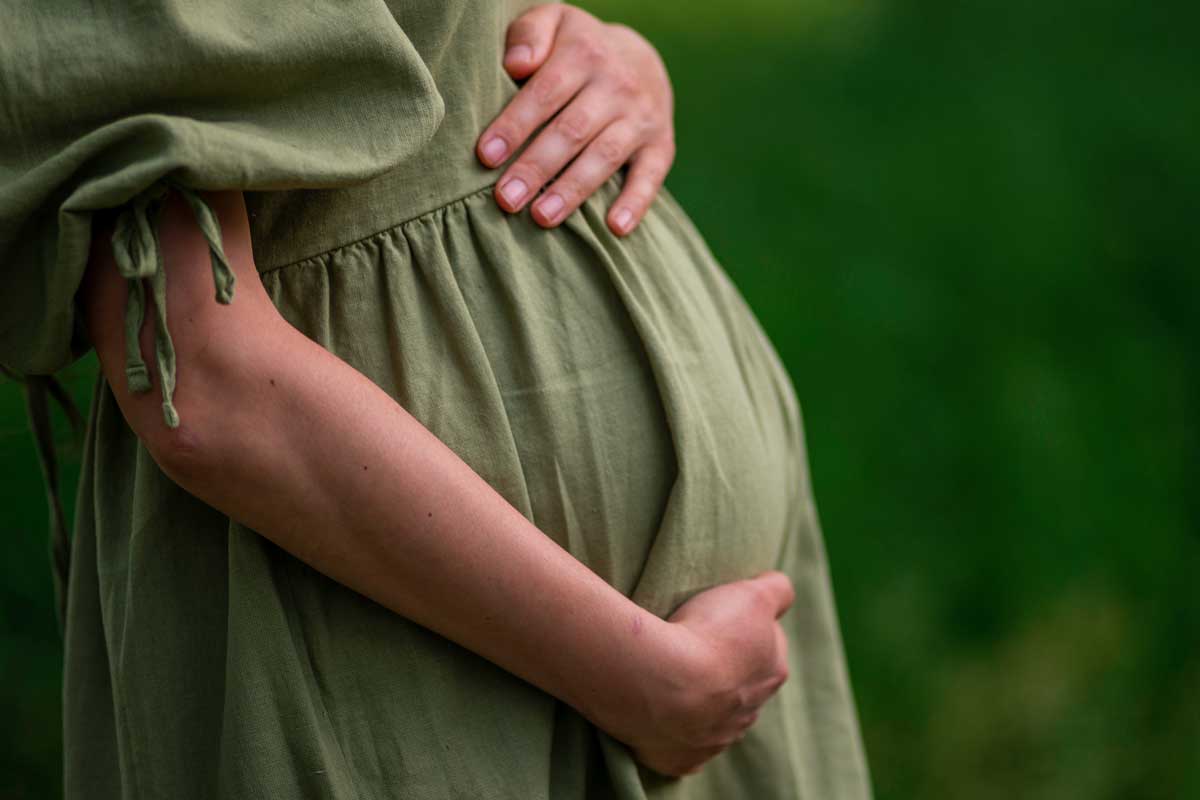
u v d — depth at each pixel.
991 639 7.91
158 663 2.79
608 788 3.10
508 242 3.01
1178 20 11.39
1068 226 9.92
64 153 2.37
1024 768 7.40
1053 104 10.80
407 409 2.84
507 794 2.83
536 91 3.20
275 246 2.83
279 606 2.76
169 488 2.83
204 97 2.48
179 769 2.79
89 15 2.41
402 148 2.62
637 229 3.35
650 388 3.09
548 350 2.98
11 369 2.87
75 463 6.13
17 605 6.33
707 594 3.15
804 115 10.53
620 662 2.80
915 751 7.40
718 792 3.53
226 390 2.53
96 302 2.55
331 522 2.61
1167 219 10.04
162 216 2.52
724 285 3.68
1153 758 7.54
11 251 2.46
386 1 2.79
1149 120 10.67
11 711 6.22
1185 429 8.95
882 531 8.24
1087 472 8.64
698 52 10.94
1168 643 7.98
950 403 8.91
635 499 3.06
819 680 3.89
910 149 10.34
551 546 2.77
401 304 2.87
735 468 3.27
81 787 3.00
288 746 2.73
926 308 9.36
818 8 11.45
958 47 11.14
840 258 9.60
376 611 2.83
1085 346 9.34
